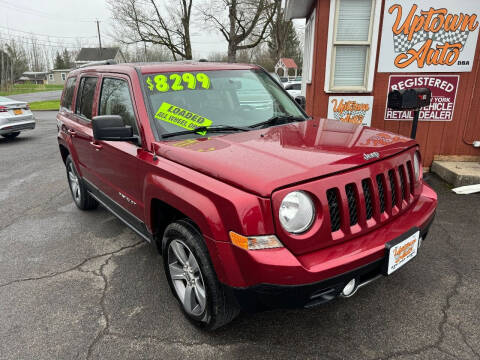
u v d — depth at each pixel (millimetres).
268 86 3615
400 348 2342
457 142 5770
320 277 1930
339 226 2129
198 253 2258
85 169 4215
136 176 2900
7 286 3227
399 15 5344
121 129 2750
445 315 2623
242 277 2012
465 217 4188
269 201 1903
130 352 2404
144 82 3002
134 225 3279
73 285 3207
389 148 2434
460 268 3191
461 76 5504
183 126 2861
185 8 26531
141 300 2953
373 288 2957
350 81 5883
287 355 2326
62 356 2395
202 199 2137
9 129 10984
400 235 2238
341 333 2494
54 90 52562
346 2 5480
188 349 2408
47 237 4207
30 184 6418
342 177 2094
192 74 3230
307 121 3258
